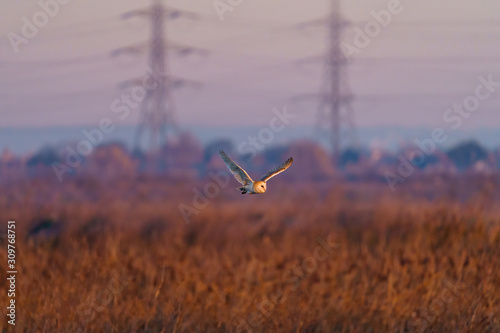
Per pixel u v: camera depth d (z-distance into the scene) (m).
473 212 47.47
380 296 34.78
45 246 48.66
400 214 56.53
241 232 59.66
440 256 40.47
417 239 44.62
